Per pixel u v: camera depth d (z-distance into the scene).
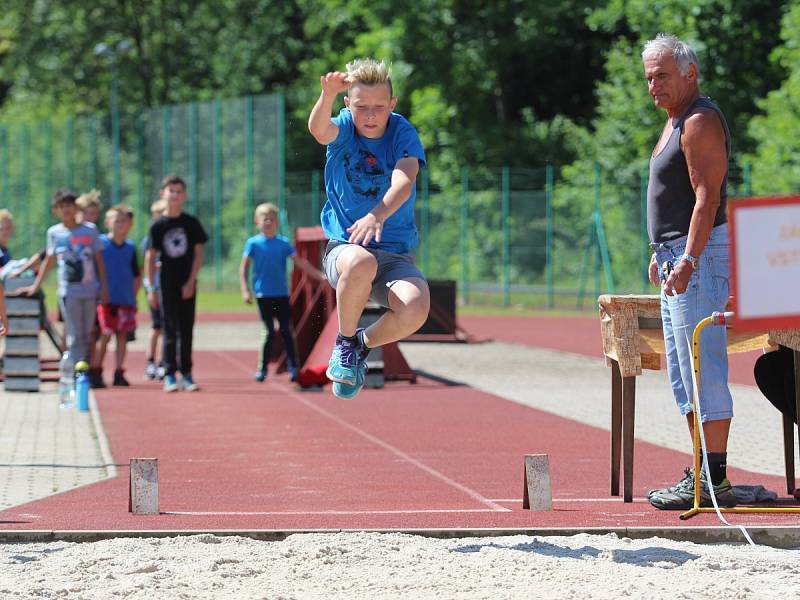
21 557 13.99
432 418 29.00
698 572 13.34
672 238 17.02
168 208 34.47
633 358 17.56
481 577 13.10
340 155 14.73
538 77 112.94
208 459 22.55
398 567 13.53
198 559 13.85
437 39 108.06
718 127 16.48
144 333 59.34
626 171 87.62
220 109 89.88
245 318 71.12
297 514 16.73
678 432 26.31
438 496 18.52
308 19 124.69
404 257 14.79
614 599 12.22
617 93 90.69
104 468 21.38
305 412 30.09
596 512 16.84
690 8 87.81
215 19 128.50
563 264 82.31
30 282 35.31
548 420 28.64
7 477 20.28
